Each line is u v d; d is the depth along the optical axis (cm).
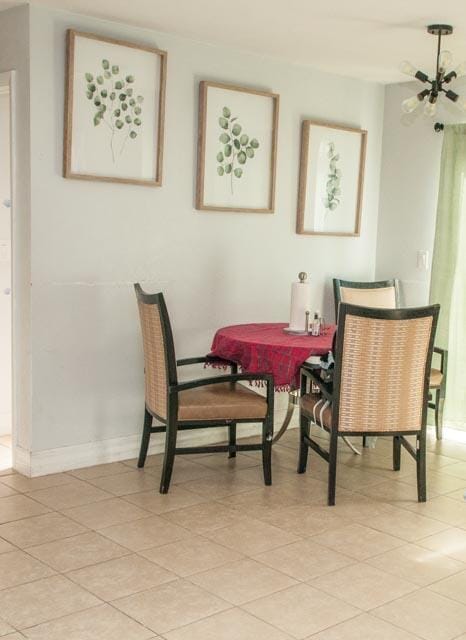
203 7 363
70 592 274
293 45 429
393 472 418
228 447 382
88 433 411
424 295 517
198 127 432
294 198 487
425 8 353
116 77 395
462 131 479
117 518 343
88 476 397
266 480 390
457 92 484
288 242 488
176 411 369
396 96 521
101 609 263
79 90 382
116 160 400
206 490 382
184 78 424
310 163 488
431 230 510
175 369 366
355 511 359
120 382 420
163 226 427
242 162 454
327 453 374
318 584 285
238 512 354
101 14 379
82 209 393
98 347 409
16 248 388
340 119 504
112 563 298
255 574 292
